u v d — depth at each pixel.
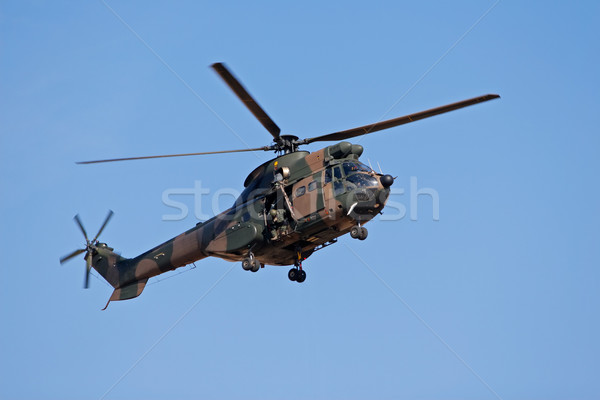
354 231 87.06
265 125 91.75
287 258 95.75
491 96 85.06
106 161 90.31
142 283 111.69
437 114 87.69
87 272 116.31
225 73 80.56
